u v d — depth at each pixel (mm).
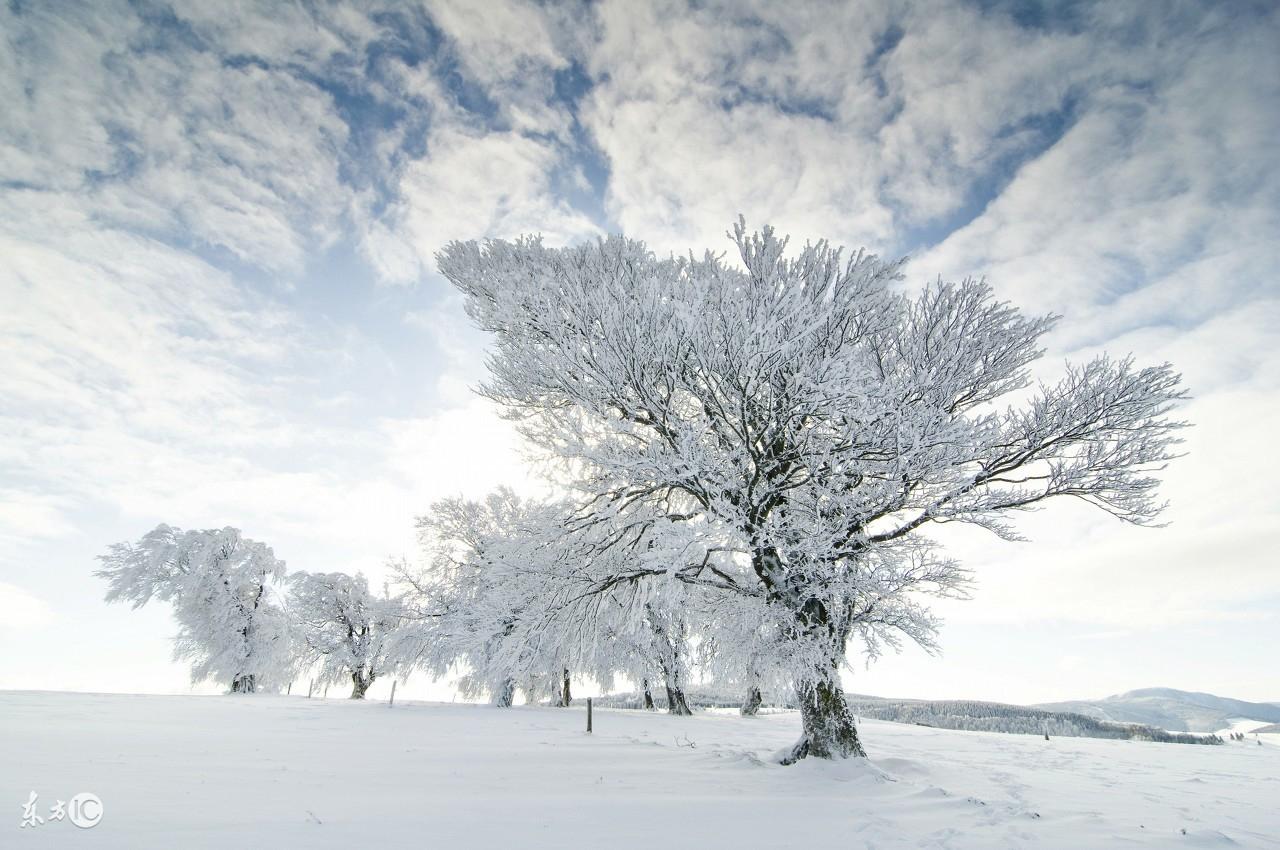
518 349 11383
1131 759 13281
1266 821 6938
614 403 11023
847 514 10125
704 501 10781
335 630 32312
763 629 10125
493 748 11227
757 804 6828
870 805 6949
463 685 29625
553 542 11961
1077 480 9875
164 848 3896
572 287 10977
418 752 10281
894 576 9508
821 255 11055
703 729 16922
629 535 12305
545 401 11969
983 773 10102
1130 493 9836
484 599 11953
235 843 4137
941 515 10008
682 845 4969
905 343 11430
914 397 10070
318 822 4961
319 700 25578
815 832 5625
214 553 31859
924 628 9906
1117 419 9938
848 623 10133
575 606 11820
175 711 16359
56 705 16266
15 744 8484
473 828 5133
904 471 9484
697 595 12164
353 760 8984
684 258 12828
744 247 11648
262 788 6363
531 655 11508
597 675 22844
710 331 9789
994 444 9875
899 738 17094
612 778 8367
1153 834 5918
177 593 31016
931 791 7688
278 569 33375
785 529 10141
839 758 9328
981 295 10922
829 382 9289
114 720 13109
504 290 11695
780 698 10773
